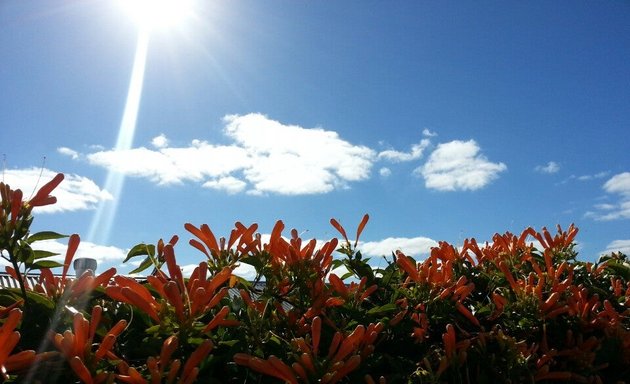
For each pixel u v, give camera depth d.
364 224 2.81
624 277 3.57
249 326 1.99
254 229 2.23
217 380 1.74
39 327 1.74
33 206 1.78
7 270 1.87
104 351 1.50
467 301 2.87
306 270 2.23
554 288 2.68
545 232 3.34
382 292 2.76
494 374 2.26
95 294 1.93
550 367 2.55
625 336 2.62
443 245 2.96
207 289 1.75
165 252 1.81
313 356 1.79
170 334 1.71
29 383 1.46
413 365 2.15
